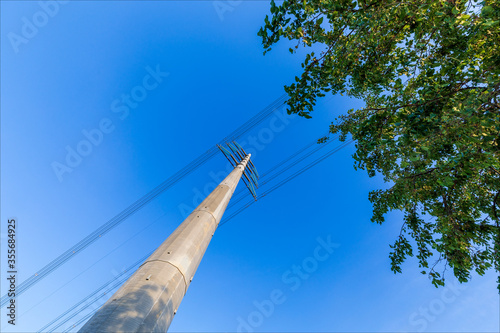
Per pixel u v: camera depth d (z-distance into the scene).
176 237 8.45
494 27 5.06
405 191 8.39
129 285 6.27
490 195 8.30
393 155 8.59
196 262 8.37
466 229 7.48
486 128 5.23
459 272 7.70
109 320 5.13
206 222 9.70
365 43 6.19
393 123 6.68
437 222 8.35
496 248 6.87
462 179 7.32
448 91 5.46
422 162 7.42
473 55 5.71
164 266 7.02
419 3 5.16
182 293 7.21
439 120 5.49
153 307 5.78
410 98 6.19
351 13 5.36
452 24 5.05
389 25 5.86
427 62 5.77
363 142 7.50
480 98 4.67
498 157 5.34
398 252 10.04
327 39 6.20
